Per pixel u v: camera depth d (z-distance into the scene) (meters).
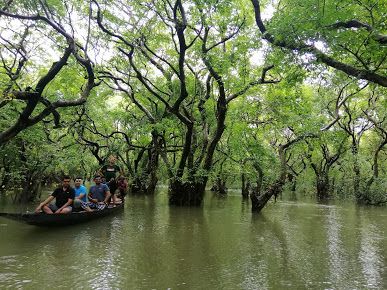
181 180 20.48
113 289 7.13
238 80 18.41
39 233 11.89
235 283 7.73
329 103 26.73
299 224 16.12
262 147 21.09
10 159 18.84
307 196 35.56
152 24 17.17
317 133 19.94
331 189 36.25
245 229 14.33
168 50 21.25
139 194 29.84
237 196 32.66
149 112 23.95
